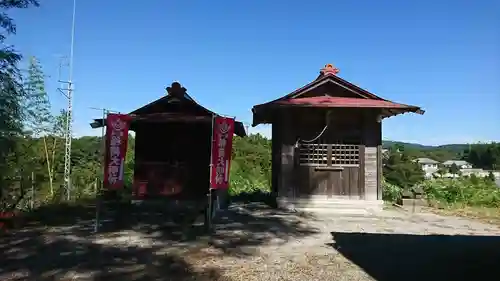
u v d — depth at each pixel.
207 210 10.21
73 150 19.78
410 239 9.52
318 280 6.15
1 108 9.58
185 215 11.95
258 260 7.30
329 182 14.04
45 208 12.98
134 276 6.25
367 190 13.99
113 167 9.12
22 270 6.52
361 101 13.73
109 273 6.39
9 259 7.17
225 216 12.43
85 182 18.27
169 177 12.80
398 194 17.77
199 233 9.65
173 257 7.40
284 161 14.12
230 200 16.73
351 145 14.13
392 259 7.52
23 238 8.89
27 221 10.98
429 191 18.39
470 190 18.22
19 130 10.53
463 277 6.37
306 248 8.38
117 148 9.17
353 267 6.92
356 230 10.57
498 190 18.77
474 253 8.07
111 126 9.09
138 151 12.90
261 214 12.91
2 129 9.59
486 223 12.42
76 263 6.94
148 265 6.86
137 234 9.43
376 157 14.08
